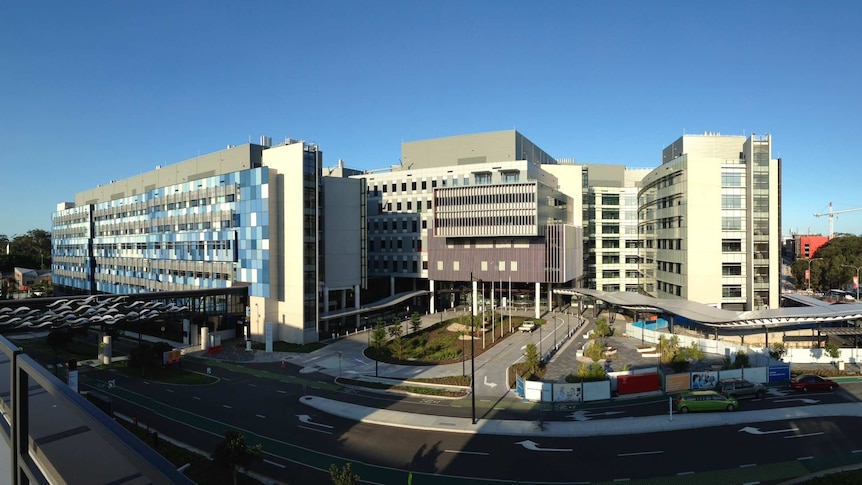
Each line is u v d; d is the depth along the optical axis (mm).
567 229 92812
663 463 29062
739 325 59125
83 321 55281
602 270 120125
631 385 43812
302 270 69688
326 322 75062
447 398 43812
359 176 113812
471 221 93312
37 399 12656
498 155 106188
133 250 103312
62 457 10375
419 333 76062
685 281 83875
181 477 3777
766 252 80875
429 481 27625
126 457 4410
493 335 69750
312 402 42938
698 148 92875
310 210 71312
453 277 97312
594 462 29562
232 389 47750
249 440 34000
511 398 43469
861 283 112750
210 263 80812
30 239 194500
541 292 102125
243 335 76062
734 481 26484
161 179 100812
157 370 55531
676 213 88375
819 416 36250
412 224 106438
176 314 65375
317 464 30000
